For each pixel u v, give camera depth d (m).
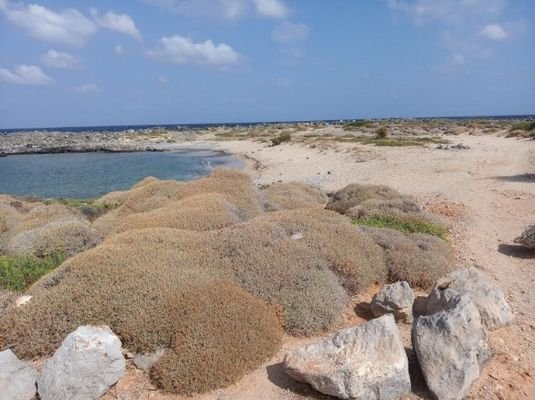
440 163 33.00
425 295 8.98
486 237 13.34
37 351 6.55
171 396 5.81
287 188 21.58
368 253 9.90
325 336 7.32
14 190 37.72
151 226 11.16
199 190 15.43
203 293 7.13
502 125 81.12
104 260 7.95
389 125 92.62
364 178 30.09
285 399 5.75
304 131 86.38
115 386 5.94
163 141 89.00
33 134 119.12
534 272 10.37
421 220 13.95
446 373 5.65
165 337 6.50
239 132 104.56
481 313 7.29
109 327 6.55
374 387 5.46
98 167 53.28
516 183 22.62
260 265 8.33
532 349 6.90
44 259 10.41
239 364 6.18
